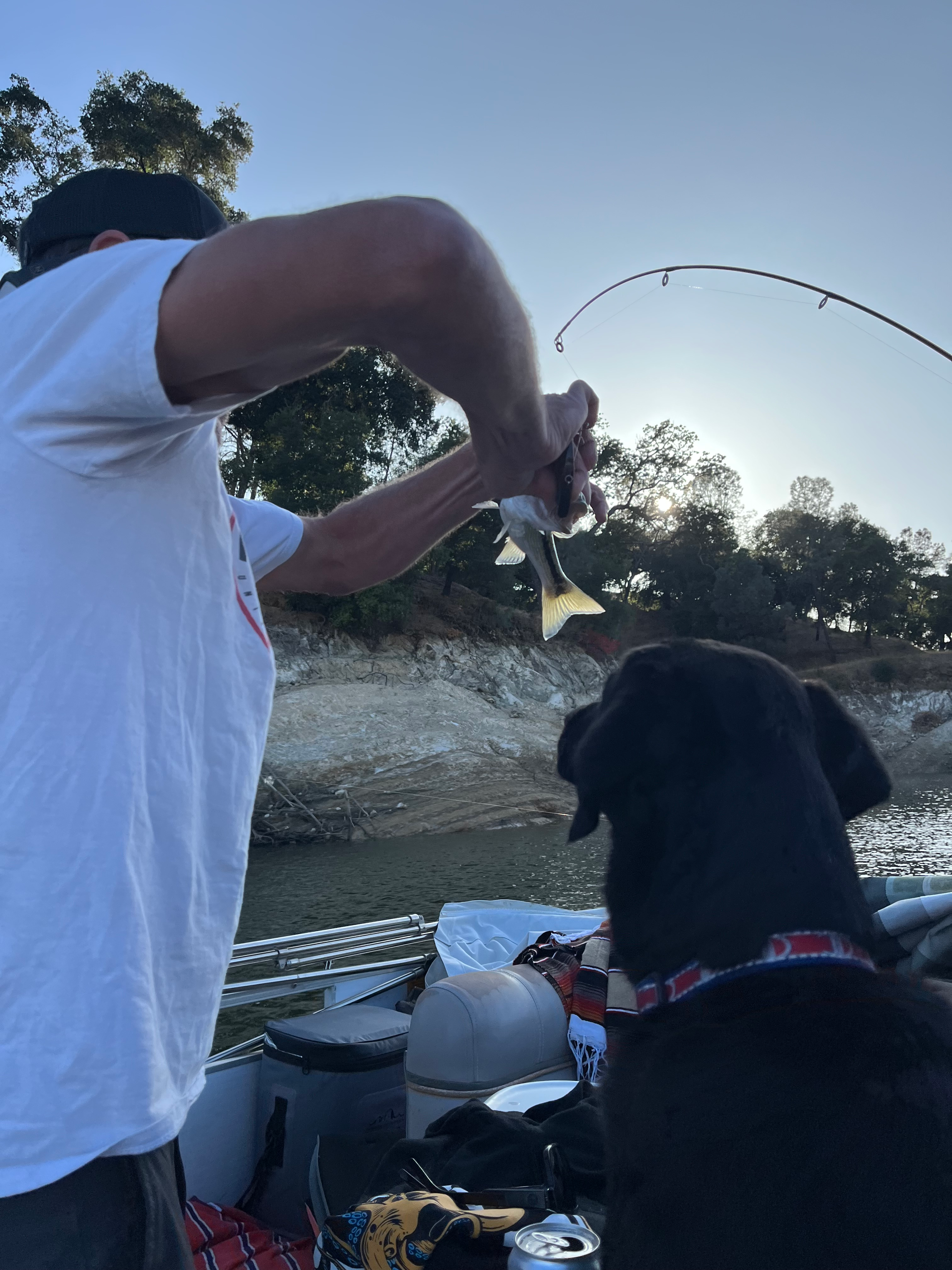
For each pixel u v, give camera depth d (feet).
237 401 3.38
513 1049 9.12
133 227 4.00
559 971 9.97
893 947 6.58
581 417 3.71
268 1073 10.14
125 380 3.03
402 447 135.74
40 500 3.30
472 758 98.17
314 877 66.69
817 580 144.66
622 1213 3.94
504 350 2.90
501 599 134.72
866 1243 3.30
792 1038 3.70
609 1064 4.37
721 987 3.92
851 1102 3.52
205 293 2.82
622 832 4.45
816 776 4.24
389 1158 7.56
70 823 3.30
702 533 178.19
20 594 3.26
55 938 3.26
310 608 118.93
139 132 108.88
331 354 3.18
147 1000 3.46
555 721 113.60
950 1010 3.93
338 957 11.32
